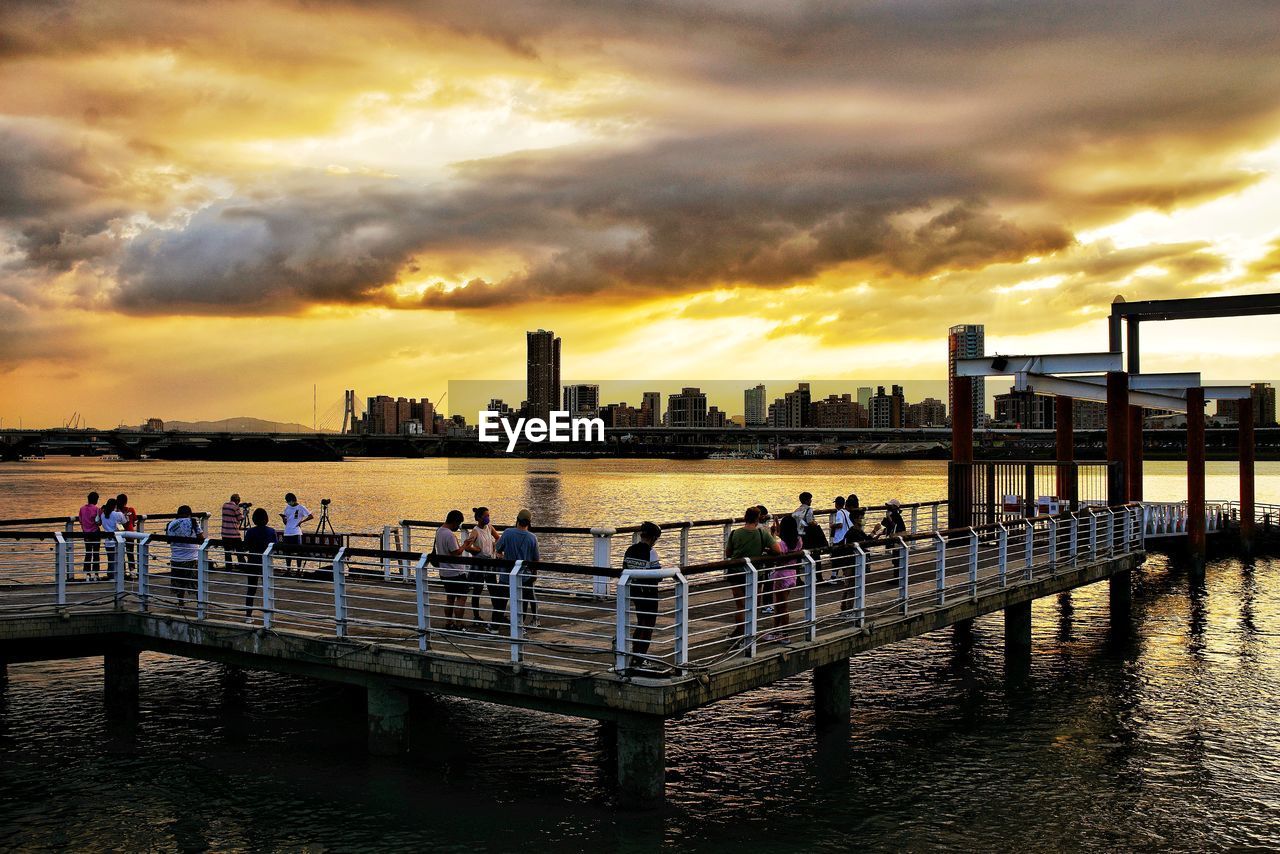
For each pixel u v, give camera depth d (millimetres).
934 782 14859
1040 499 30578
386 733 15156
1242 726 17594
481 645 13719
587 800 13781
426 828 12875
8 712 17844
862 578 16000
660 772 12500
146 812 13461
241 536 22812
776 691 19703
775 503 96062
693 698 12250
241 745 16016
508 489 132625
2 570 25531
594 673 12383
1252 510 40875
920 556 24891
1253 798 14289
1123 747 16500
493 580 15383
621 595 12234
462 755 15586
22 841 12625
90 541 19469
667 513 81500
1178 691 19938
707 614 17031
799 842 12680
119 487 125625
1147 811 13828
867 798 14203
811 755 15992
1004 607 20172
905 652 23219
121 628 16703
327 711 17844
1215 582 34469
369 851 12242
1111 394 29062
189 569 16875
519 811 13391
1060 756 16047
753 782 14789
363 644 14227
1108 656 23062
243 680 19906
